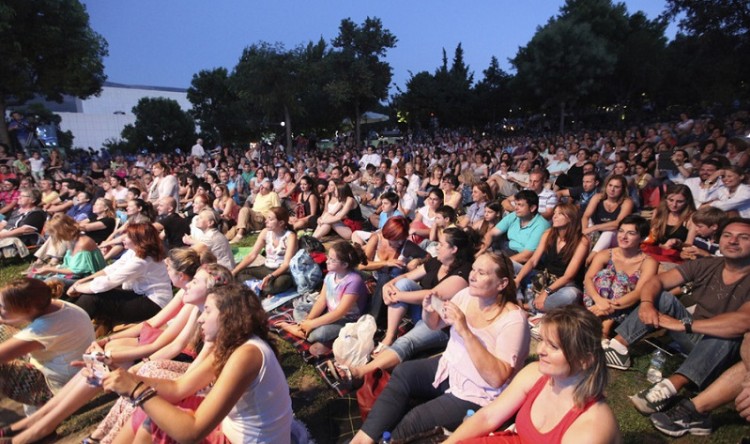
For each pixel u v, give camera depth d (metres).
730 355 3.25
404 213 8.57
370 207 10.59
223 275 3.57
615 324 4.33
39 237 8.45
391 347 3.80
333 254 4.41
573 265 4.73
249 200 12.41
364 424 3.11
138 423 2.69
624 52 37.66
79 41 22.27
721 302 3.52
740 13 22.94
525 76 37.19
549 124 47.03
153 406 2.31
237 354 2.41
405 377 3.21
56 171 16.69
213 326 2.59
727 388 3.09
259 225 9.73
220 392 2.31
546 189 7.44
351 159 20.30
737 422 3.33
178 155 26.88
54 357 3.57
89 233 7.95
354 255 4.47
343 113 38.16
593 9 39.12
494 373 2.89
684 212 5.43
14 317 3.42
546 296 4.70
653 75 37.56
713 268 3.62
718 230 4.44
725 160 6.83
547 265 5.11
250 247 8.33
